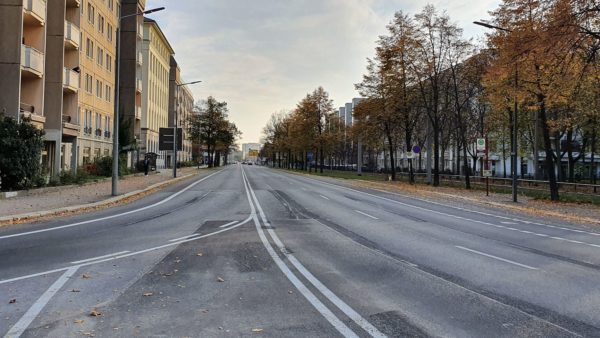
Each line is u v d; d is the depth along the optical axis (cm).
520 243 1180
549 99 2275
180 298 630
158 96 8138
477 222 1630
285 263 871
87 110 4162
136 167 5247
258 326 520
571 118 2909
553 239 1266
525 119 4097
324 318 552
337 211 1870
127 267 821
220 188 3216
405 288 699
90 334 491
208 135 9588
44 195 2216
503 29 2366
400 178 5319
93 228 1327
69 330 502
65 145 3706
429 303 621
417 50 3856
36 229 1300
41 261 868
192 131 9788
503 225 1569
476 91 4438
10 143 2142
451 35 3722
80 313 562
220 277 753
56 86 3359
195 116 9744
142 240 1123
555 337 499
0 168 2145
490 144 5281
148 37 7150
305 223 1480
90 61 4216
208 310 578
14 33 2703
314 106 7219
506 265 888
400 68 4088
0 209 1644
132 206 1986
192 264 852
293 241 1128
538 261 938
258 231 1288
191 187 3294
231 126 9981
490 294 672
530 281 758
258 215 1684
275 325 524
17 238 1143
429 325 532
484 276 789
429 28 3734
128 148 4378
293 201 2288
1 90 2681
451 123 5369
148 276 755
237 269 814
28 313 560
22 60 2772
